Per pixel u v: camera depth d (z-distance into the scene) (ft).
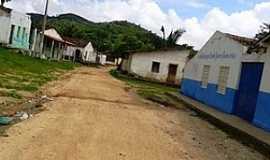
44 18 142.61
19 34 143.23
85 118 40.42
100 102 56.29
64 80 84.99
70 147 27.53
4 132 29.48
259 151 37.65
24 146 26.27
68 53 228.63
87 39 299.38
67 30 298.15
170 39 202.39
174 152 30.89
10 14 132.57
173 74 143.64
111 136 33.19
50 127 33.47
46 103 47.52
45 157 24.38
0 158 23.07
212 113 58.70
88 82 90.07
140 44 239.30
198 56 86.07
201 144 36.14
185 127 44.91
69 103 50.24
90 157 25.70
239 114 59.16
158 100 72.28
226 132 46.44
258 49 54.44
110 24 430.20
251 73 56.75
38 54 149.89
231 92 62.13
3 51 112.78
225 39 69.00
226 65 66.54
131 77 142.00
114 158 26.35
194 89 85.61
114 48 293.23
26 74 78.74
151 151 29.96
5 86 55.21
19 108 41.39
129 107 55.57
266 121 48.57
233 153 34.63
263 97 50.31
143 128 39.58
